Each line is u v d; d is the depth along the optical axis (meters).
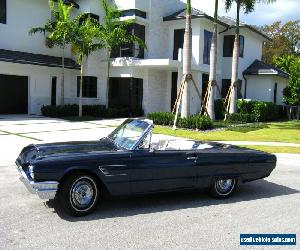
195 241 5.18
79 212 6.02
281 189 8.30
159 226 5.71
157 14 26.06
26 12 23.62
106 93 24.58
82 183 6.04
